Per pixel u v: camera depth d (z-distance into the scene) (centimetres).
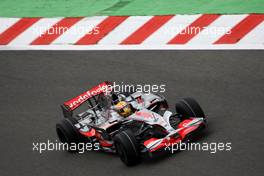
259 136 4284
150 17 6212
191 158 4116
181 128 4081
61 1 6931
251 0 6191
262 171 3872
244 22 5834
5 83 5684
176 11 6231
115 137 4103
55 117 5062
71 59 5888
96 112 4600
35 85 5575
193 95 4981
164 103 4469
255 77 5109
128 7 6494
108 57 5803
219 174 3900
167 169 4034
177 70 5406
